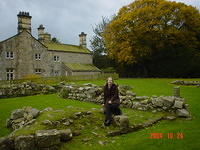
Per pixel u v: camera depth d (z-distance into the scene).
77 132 7.74
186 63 48.12
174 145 6.63
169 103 11.29
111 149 6.62
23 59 44.84
